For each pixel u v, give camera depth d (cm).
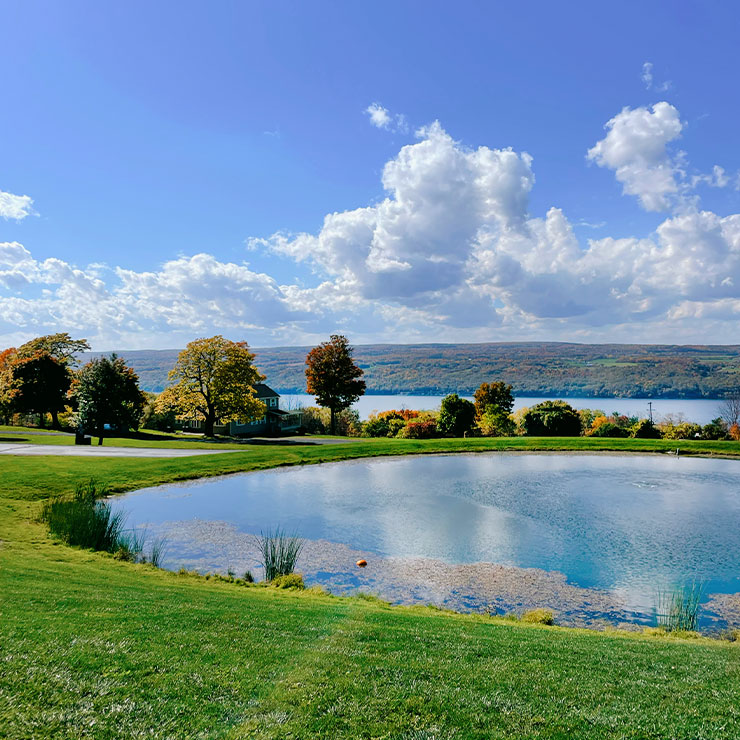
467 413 6278
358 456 4097
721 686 721
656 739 550
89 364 4403
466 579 1597
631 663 830
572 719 591
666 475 3312
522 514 2336
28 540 1717
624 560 1762
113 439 4909
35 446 4084
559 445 4588
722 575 1636
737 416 8244
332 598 1345
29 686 586
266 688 646
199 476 3175
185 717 557
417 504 2520
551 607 1411
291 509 2422
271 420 6956
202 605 1067
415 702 623
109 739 505
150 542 1923
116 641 754
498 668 758
